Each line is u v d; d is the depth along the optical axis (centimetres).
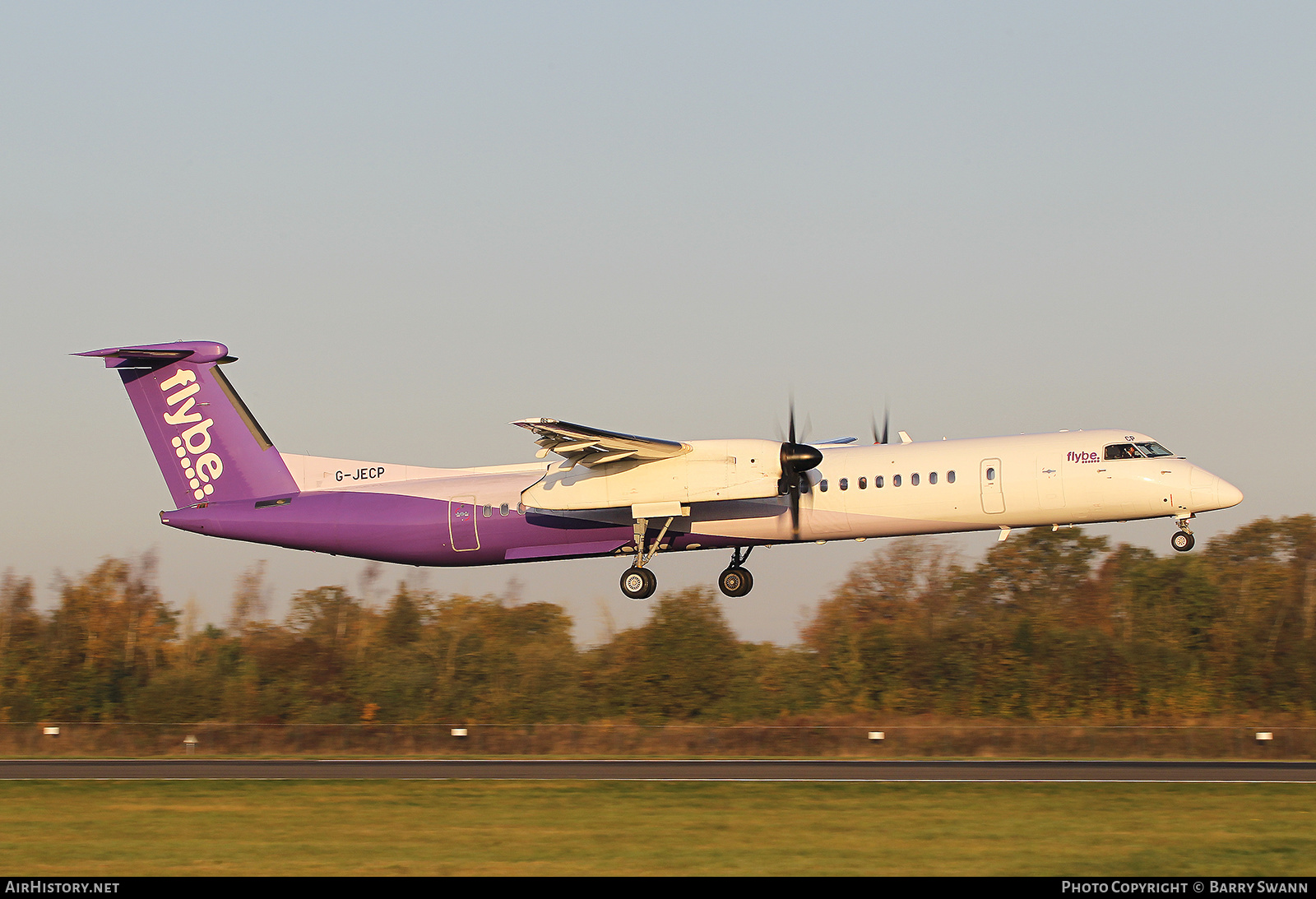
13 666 16450
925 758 10200
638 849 5969
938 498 9812
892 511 9912
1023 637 15225
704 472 9912
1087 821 6556
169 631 18175
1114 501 9544
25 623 17650
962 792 7575
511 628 17438
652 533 10462
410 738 11256
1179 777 8156
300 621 17150
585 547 10625
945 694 14575
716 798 7450
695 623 14900
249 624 18175
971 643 15338
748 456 9894
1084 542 19050
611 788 7906
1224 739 10388
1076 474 9588
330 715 14475
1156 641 15662
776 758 10469
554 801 7375
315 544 11012
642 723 14000
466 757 10675
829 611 18738
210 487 11300
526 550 10712
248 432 11281
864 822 6594
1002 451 9794
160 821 6862
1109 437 9738
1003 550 19112
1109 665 14675
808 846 6006
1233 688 14425
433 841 6200
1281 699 14175
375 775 8800
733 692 14338
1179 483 9419
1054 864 5569
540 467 10894
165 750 11281
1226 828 6325
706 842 6097
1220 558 18300
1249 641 15388
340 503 10950
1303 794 7369
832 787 7844
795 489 10094
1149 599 17225
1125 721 13825
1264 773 8331
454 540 10694
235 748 11306
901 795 7462
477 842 6150
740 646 15175
